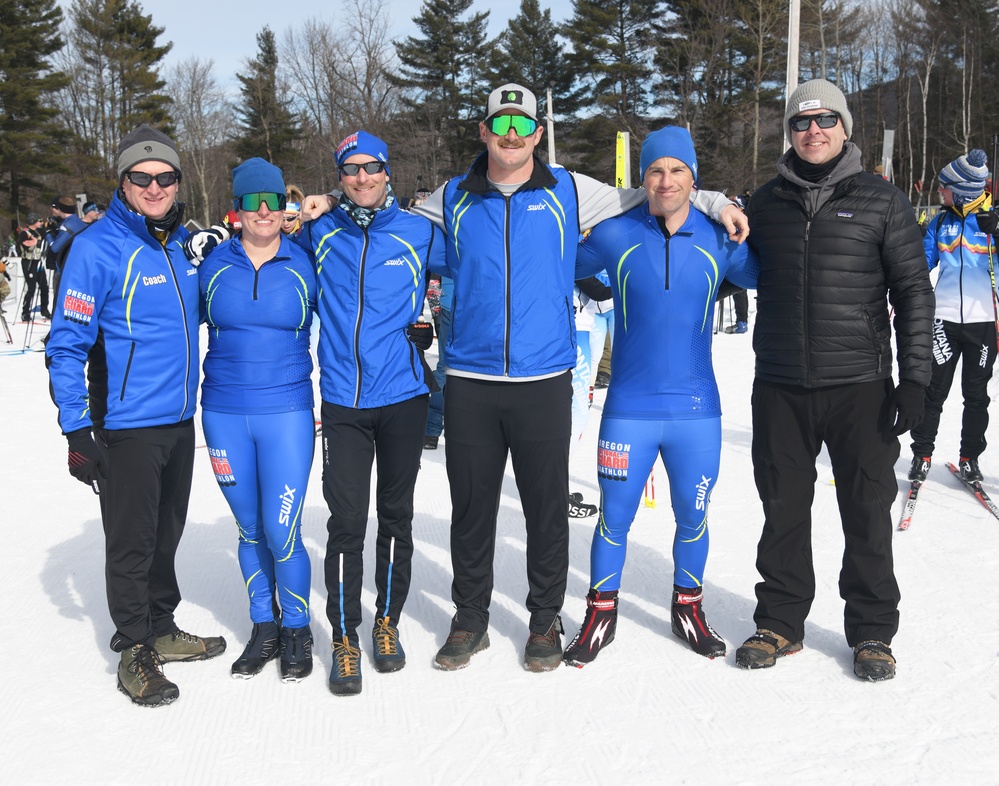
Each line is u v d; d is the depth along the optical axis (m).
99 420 3.28
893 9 48.81
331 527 3.36
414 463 3.44
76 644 3.72
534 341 3.29
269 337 3.30
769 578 3.49
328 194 3.41
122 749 2.92
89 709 3.18
